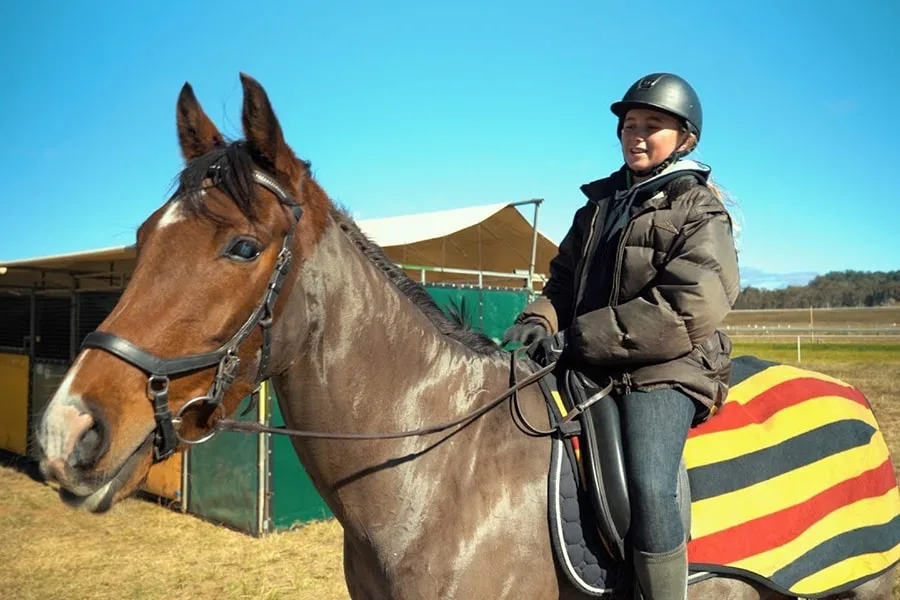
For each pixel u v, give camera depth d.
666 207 1.85
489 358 2.03
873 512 2.25
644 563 1.71
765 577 1.95
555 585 1.79
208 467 6.19
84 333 7.49
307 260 1.67
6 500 6.84
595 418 1.85
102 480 1.37
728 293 1.76
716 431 2.10
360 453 1.73
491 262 9.47
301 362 1.70
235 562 5.11
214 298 1.51
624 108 2.09
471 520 1.73
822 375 2.57
